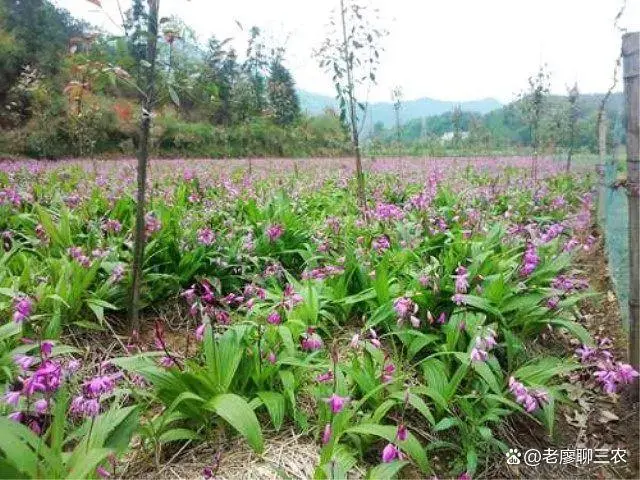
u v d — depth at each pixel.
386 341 3.60
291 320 3.08
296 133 19.66
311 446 2.55
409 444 2.26
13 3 26.89
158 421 2.54
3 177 8.04
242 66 8.41
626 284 4.05
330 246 5.08
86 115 9.97
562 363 3.18
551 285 3.94
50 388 1.97
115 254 4.14
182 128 24.34
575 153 19.30
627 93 3.00
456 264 4.00
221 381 2.61
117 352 3.46
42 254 4.41
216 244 4.65
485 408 2.93
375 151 23.92
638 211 3.05
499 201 7.58
